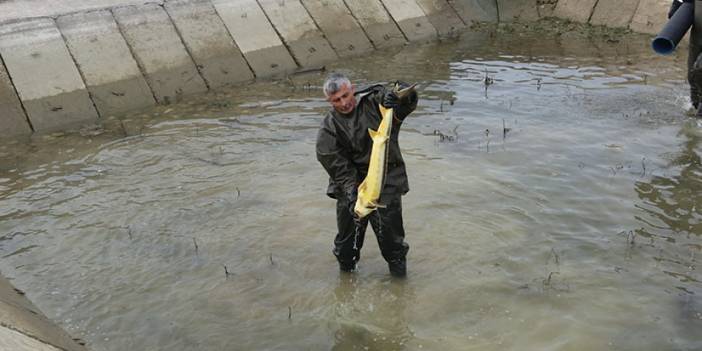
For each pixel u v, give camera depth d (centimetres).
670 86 1070
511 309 562
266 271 630
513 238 665
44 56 1066
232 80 1168
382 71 1209
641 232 670
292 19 1297
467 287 593
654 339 520
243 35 1233
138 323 562
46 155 906
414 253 645
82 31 1118
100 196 786
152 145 924
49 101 1025
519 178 785
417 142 896
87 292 607
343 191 546
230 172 832
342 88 513
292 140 920
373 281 608
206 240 684
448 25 1466
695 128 905
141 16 1177
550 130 919
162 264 647
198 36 1195
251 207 746
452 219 700
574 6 1489
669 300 566
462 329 541
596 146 862
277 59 1231
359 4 1391
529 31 1438
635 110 976
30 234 710
